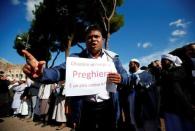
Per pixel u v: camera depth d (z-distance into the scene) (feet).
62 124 22.20
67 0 53.98
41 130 21.35
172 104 11.62
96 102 6.48
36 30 65.16
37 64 4.98
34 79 5.12
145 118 13.29
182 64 12.11
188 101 11.30
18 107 32.65
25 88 30.66
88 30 6.86
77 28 57.31
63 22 57.98
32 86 28.76
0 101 28.30
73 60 6.05
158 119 13.12
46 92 25.18
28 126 23.65
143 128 13.34
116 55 7.10
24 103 31.04
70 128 21.88
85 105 6.57
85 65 6.17
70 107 6.69
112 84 6.32
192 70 11.54
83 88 6.07
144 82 13.28
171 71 12.15
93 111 6.51
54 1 55.83
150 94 12.90
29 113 30.55
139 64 16.48
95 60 6.32
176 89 11.51
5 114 33.60
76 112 6.52
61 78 6.05
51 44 67.56
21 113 30.89
